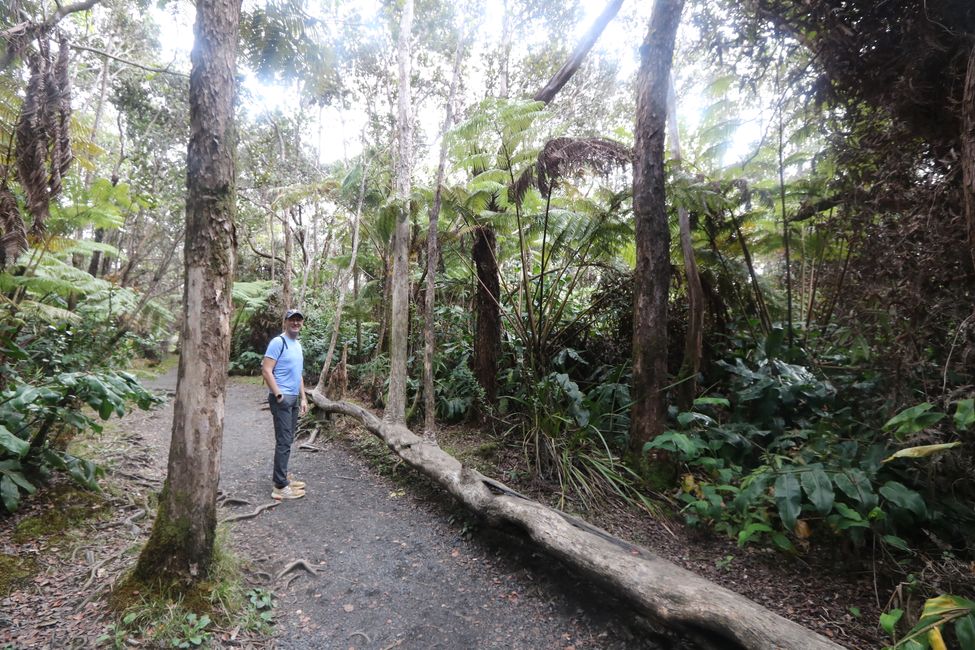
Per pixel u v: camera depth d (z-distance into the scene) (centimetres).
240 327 1302
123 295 663
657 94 388
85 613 227
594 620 255
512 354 608
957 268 252
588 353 614
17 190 447
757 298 538
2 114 384
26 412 321
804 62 341
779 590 274
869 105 307
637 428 406
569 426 454
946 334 264
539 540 284
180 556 243
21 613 224
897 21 262
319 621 253
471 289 684
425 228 700
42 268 579
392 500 413
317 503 404
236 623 236
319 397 665
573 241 548
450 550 332
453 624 254
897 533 297
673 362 530
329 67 506
